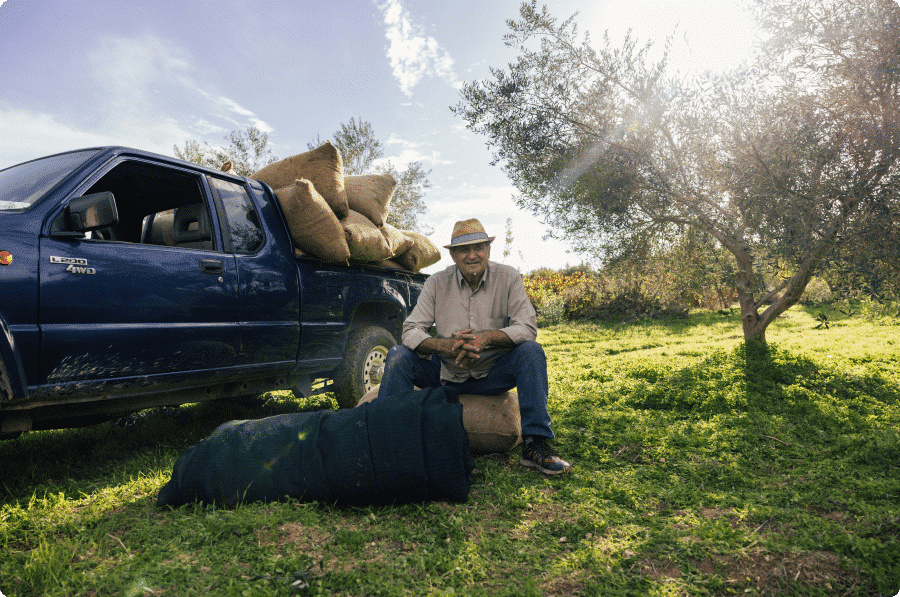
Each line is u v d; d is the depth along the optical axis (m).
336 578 1.82
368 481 2.44
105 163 3.16
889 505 2.37
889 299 5.18
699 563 1.96
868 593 1.76
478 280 3.33
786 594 1.75
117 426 4.38
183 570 1.85
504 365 3.22
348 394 4.62
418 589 1.78
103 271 2.90
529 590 1.75
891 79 4.72
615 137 6.50
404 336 3.27
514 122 6.88
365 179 5.09
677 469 3.07
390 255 5.01
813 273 5.61
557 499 2.62
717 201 6.17
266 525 2.20
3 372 2.43
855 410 4.25
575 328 13.62
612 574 1.88
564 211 7.33
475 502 2.57
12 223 2.63
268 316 3.83
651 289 8.16
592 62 6.64
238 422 2.75
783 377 5.30
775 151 5.29
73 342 2.70
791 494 2.60
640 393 4.93
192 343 3.27
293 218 4.18
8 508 2.45
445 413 2.57
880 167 4.69
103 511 2.46
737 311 15.97
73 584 1.78
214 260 3.51
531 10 6.61
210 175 3.81
